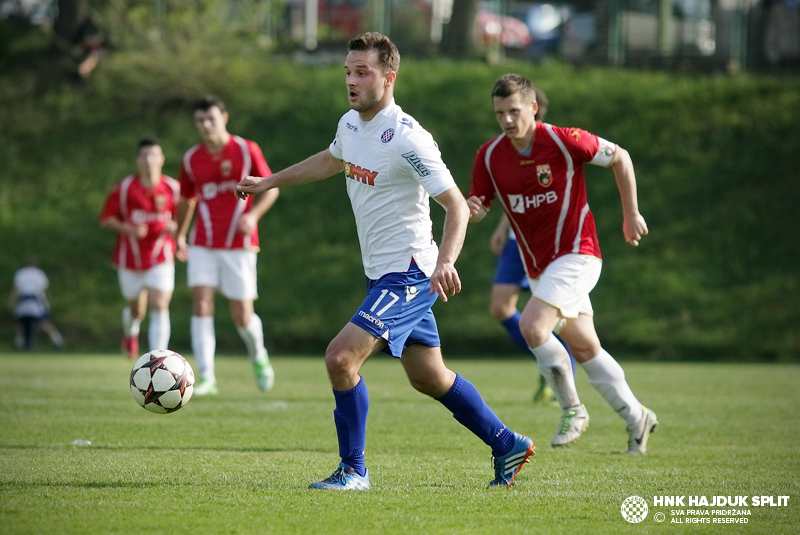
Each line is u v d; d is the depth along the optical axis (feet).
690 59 280.51
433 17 302.25
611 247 224.33
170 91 280.92
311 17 307.78
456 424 81.76
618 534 39.58
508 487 50.67
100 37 295.48
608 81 268.41
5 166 262.67
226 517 41.22
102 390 109.09
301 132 264.31
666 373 151.02
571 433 67.72
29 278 205.87
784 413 93.61
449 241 46.68
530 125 66.44
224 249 103.71
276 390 113.80
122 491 47.09
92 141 270.87
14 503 43.73
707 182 234.58
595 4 291.38
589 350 66.74
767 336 196.24
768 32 280.92
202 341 105.50
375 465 58.54
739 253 217.36
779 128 245.65
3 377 128.77
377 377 142.61
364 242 50.67
